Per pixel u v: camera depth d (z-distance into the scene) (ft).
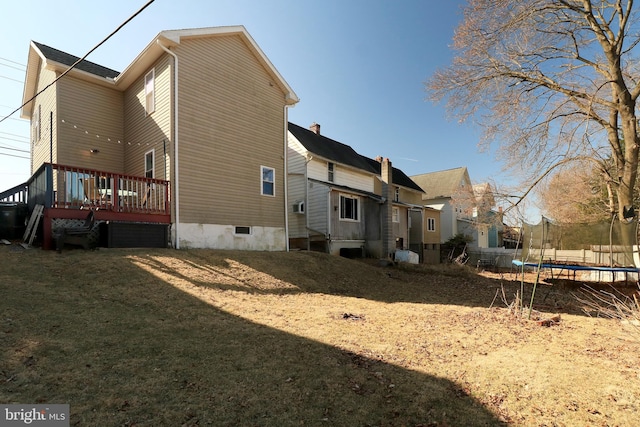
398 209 77.61
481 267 76.74
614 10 40.52
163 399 10.25
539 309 27.63
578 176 62.08
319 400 10.77
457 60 46.98
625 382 12.24
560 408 10.53
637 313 19.01
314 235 58.29
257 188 43.45
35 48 41.09
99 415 9.22
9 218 31.01
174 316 17.99
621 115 40.93
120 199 32.24
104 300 18.84
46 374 10.99
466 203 64.80
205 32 37.68
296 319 19.83
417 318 21.88
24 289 18.35
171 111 34.91
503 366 13.69
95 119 40.81
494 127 48.42
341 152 77.77
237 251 37.06
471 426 9.63
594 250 36.76
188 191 35.53
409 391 11.52
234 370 12.48
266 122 45.68
